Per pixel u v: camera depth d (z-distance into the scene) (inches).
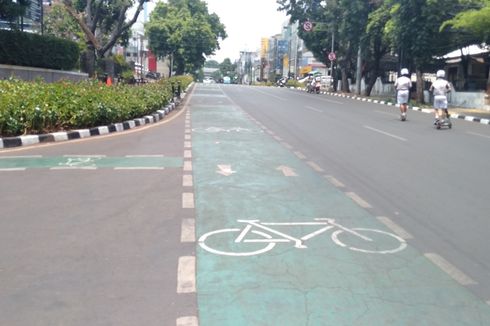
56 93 535.8
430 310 160.9
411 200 296.8
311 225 243.0
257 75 5556.1
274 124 701.9
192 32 2541.8
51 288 170.9
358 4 1519.4
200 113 865.5
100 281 176.7
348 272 188.7
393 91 1754.4
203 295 167.3
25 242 213.2
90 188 303.9
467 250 216.1
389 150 485.1
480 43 1137.4
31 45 887.1
